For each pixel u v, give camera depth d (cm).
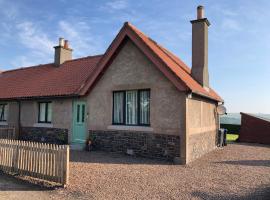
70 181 862
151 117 1275
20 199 720
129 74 1367
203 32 1564
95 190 780
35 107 1847
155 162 1178
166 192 766
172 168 1070
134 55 1356
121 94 1420
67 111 1662
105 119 1448
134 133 1326
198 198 720
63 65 2078
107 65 1446
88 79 1495
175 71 1223
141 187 808
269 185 843
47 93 1730
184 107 1185
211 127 1712
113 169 1024
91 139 1483
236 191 778
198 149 1377
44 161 880
